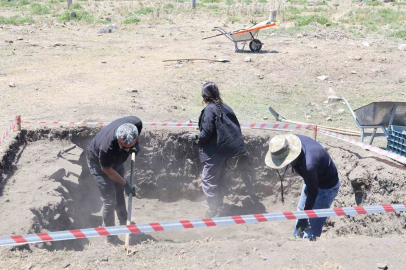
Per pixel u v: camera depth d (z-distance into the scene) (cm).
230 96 939
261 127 654
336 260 365
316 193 404
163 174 655
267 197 655
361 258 366
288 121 725
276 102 918
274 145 402
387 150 577
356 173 551
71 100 837
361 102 917
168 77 1050
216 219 358
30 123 653
